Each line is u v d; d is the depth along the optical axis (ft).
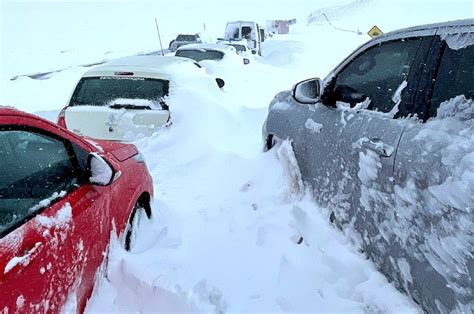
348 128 11.46
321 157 12.89
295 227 13.16
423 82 9.34
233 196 17.01
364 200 10.41
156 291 9.99
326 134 12.62
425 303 8.38
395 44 10.96
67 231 8.03
